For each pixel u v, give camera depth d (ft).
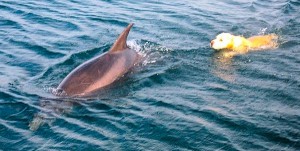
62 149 26.78
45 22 49.34
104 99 32.42
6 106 31.24
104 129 28.94
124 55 37.09
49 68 37.52
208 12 54.95
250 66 38.99
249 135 28.35
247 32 48.44
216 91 34.32
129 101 32.42
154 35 46.37
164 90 34.30
